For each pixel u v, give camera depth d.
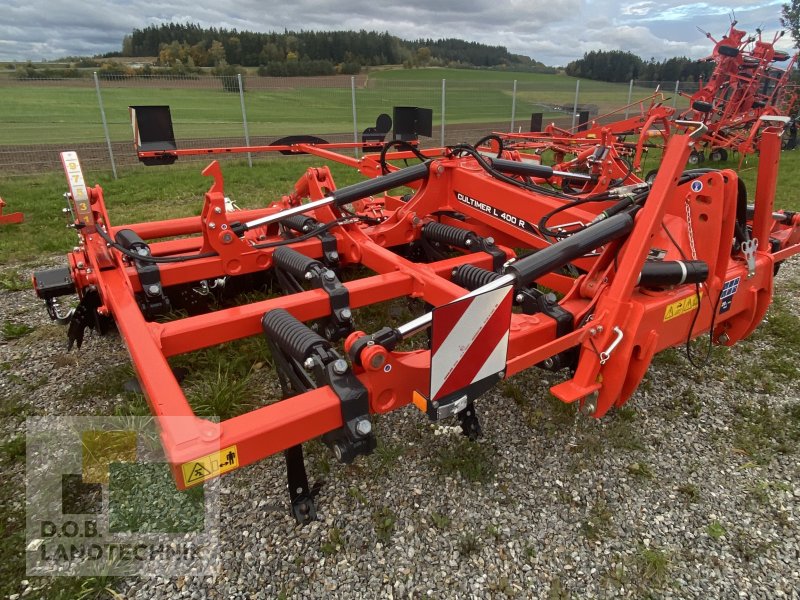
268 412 2.02
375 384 2.21
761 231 3.31
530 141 10.95
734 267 3.15
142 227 4.63
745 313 3.39
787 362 4.02
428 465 2.94
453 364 2.01
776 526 2.61
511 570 2.38
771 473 2.95
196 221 4.87
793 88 19.05
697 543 2.52
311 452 2.99
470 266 3.43
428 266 3.63
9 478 2.83
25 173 12.01
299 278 3.78
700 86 15.38
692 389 3.68
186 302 4.41
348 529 2.55
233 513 2.63
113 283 3.20
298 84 23.16
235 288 4.64
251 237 4.89
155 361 2.34
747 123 15.19
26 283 5.38
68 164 3.39
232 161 14.45
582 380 2.62
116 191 10.19
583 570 2.38
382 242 4.46
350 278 5.21
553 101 28.00
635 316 2.54
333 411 2.09
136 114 5.34
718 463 3.02
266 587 2.28
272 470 2.89
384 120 7.28
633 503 2.74
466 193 4.47
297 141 6.70
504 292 2.06
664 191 2.55
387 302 4.74
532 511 2.68
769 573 2.38
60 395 3.53
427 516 2.63
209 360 3.81
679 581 2.34
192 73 21.38
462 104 25.39
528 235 4.03
